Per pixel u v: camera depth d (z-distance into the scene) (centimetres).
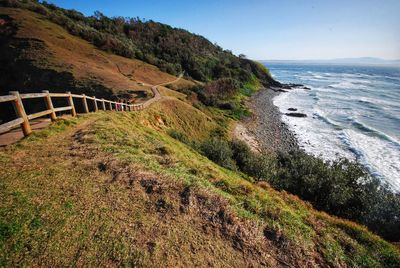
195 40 11981
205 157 1609
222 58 11394
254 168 1669
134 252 431
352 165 1416
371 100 5981
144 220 512
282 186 1325
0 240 391
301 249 561
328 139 3278
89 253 409
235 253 499
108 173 639
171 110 3166
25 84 4250
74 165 644
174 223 527
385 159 2553
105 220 484
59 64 4644
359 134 3403
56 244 409
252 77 9506
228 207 619
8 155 626
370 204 1073
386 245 703
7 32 5612
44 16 7325
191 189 643
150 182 639
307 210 876
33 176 560
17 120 709
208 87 5875
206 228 541
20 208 460
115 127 1046
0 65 4772
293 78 13388
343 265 566
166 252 450
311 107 5381
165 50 9125
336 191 1162
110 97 3712
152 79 5850
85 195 539
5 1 7156
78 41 6631
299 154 1925
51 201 496
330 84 10069
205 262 457
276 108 5353
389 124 3891
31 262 372
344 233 717
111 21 10238
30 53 4903
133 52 7394
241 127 3909
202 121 3422
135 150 827
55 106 3700
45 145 728
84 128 949
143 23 11319
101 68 5244
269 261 505
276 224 618
